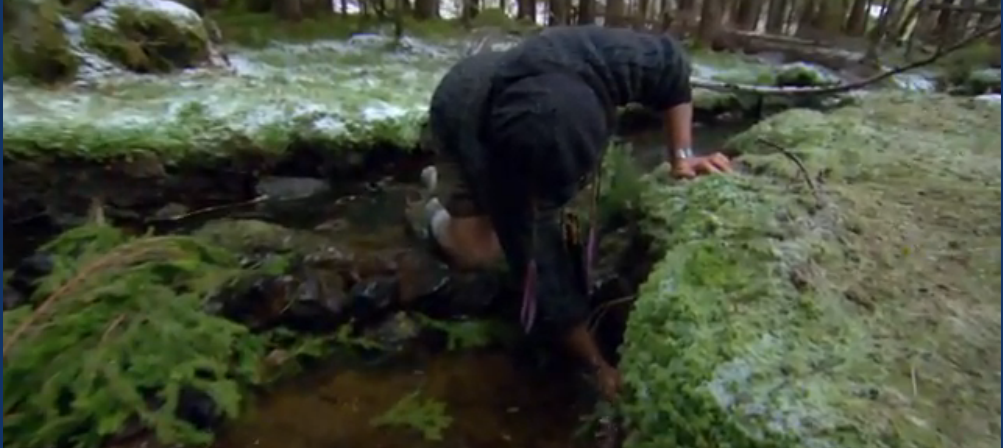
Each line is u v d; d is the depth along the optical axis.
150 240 1.66
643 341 1.23
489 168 1.52
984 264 1.36
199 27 2.45
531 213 1.57
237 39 2.79
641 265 1.70
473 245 1.83
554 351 1.77
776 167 1.76
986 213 1.56
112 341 1.48
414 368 1.75
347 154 2.06
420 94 2.33
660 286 1.30
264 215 2.04
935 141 1.97
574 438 1.56
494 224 1.61
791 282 1.28
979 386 1.04
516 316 1.87
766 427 0.96
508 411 1.64
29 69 2.14
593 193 1.80
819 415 0.97
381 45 2.84
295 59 2.64
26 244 1.81
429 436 1.57
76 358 1.43
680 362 1.10
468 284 1.87
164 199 1.95
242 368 1.64
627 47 1.52
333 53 2.73
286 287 1.78
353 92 2.31
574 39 1.50
